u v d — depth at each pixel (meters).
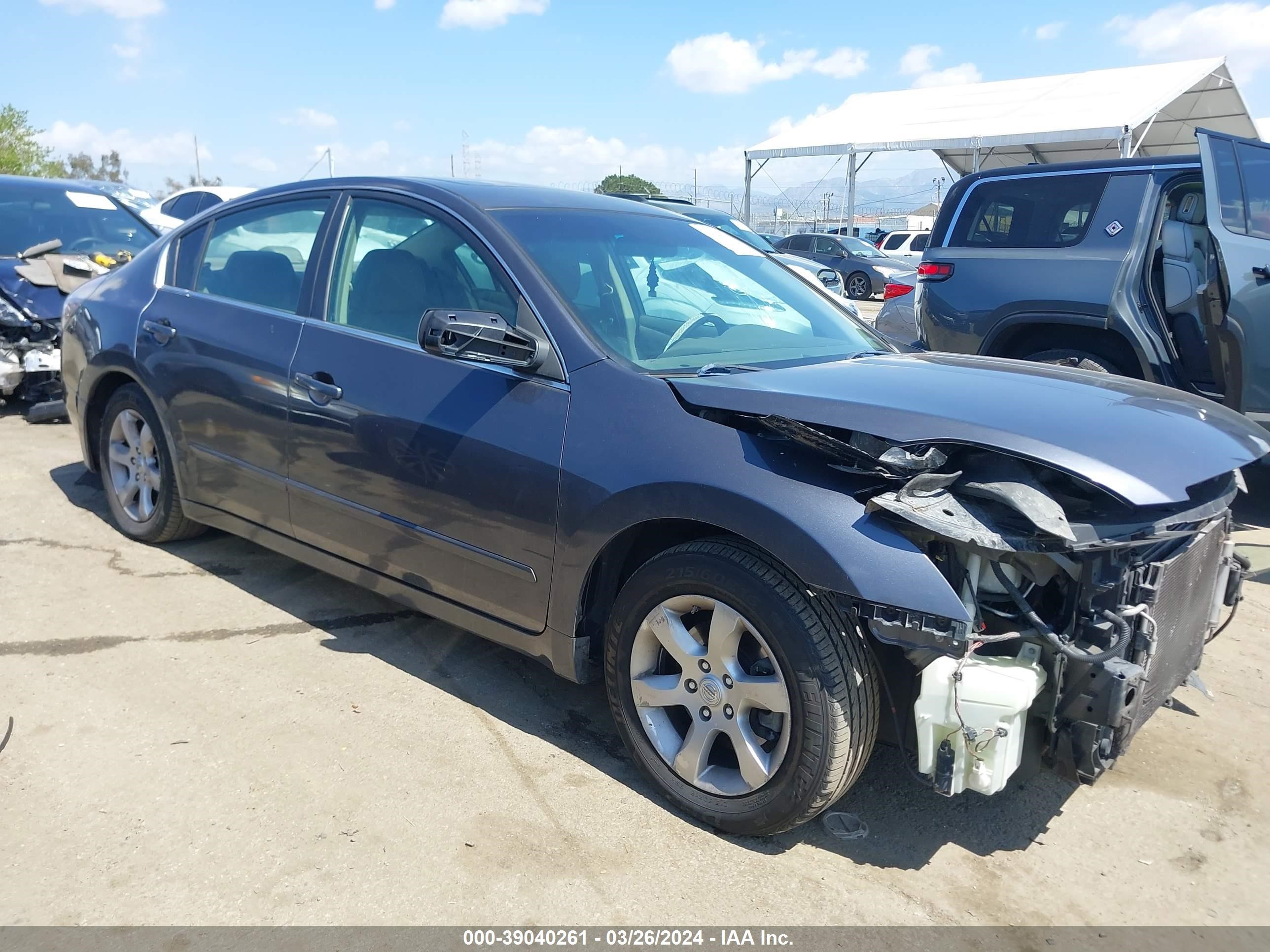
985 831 2.80
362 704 3.32
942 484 2.37
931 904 2.47
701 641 2.73
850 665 2.45
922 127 24.34
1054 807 2.93
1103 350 5.98
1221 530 2.91
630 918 2.36
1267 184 5.72
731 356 3.20
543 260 3.19
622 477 2.71
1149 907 2.50
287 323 3.76
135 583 4.25
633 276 3.39
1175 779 3.10
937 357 3.50
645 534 2.90
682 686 2.74
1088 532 2.33
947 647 2.27
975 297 6.37
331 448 3.49
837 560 2.35
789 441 2.56
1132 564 2.46
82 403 4.81
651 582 2.75
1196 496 2.68
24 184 8.20
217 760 2.94
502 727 3.23
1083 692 2.40
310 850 2.55
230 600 4.12
